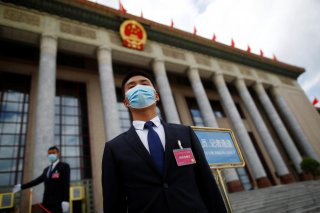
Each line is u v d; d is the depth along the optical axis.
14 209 10.12
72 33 13.72
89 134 14.54
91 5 14.45
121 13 15.66
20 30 11.99
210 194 1.64
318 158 20.34
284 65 25.30
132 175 1.57
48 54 11.88
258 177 15.78
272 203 7.90
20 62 14.35
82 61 17.00
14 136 12.31
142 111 1.98
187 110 20.30
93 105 15.66
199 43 19.39
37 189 8.70
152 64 16.59
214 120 15.89
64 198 4.82
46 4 13.28
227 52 21.12
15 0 12.55
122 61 16.09
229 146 3.98
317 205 6.60
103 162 1.73
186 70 18.36
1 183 10.85
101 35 14.84
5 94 13.18
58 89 15.16
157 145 1.69
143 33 16.30
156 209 1.39
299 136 21.17
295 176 21.16
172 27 17.88
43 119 10.09
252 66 23.14
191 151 1.76
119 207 1.58
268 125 24.30
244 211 7.14
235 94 24.95
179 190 1.49
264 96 21.44
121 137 1.85
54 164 5.42
